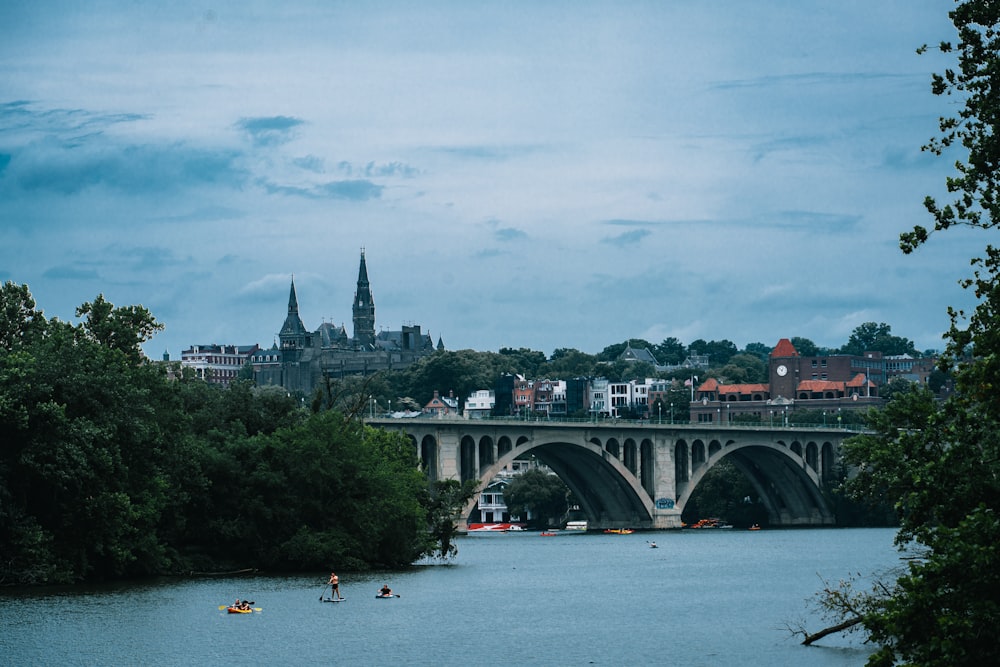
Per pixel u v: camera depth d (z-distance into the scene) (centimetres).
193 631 8669
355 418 15325
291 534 13200
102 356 11388
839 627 7912
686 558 17362
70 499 10744
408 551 14312
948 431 4503
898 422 5147
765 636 8712
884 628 4109
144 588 11031
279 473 13062
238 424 13475
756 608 10606
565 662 7750
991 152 4403
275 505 13075
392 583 12469
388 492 13762
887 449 4903
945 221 4412
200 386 14088
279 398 14275
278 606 10206
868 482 5488
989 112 4412
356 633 8875
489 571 14875
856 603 7644
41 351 11094
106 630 8569
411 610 10288
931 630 3978
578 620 9800
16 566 10600
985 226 4359
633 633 9019
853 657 7575
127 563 11581
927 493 4403
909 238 4441
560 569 15250
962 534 3991
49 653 7681
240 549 13012
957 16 4500
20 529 10481
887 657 4053
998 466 4391
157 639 8294
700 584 13050
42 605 9631
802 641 8350
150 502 11475
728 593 12012
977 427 4472
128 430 11225
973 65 4500
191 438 12788
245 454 13162
